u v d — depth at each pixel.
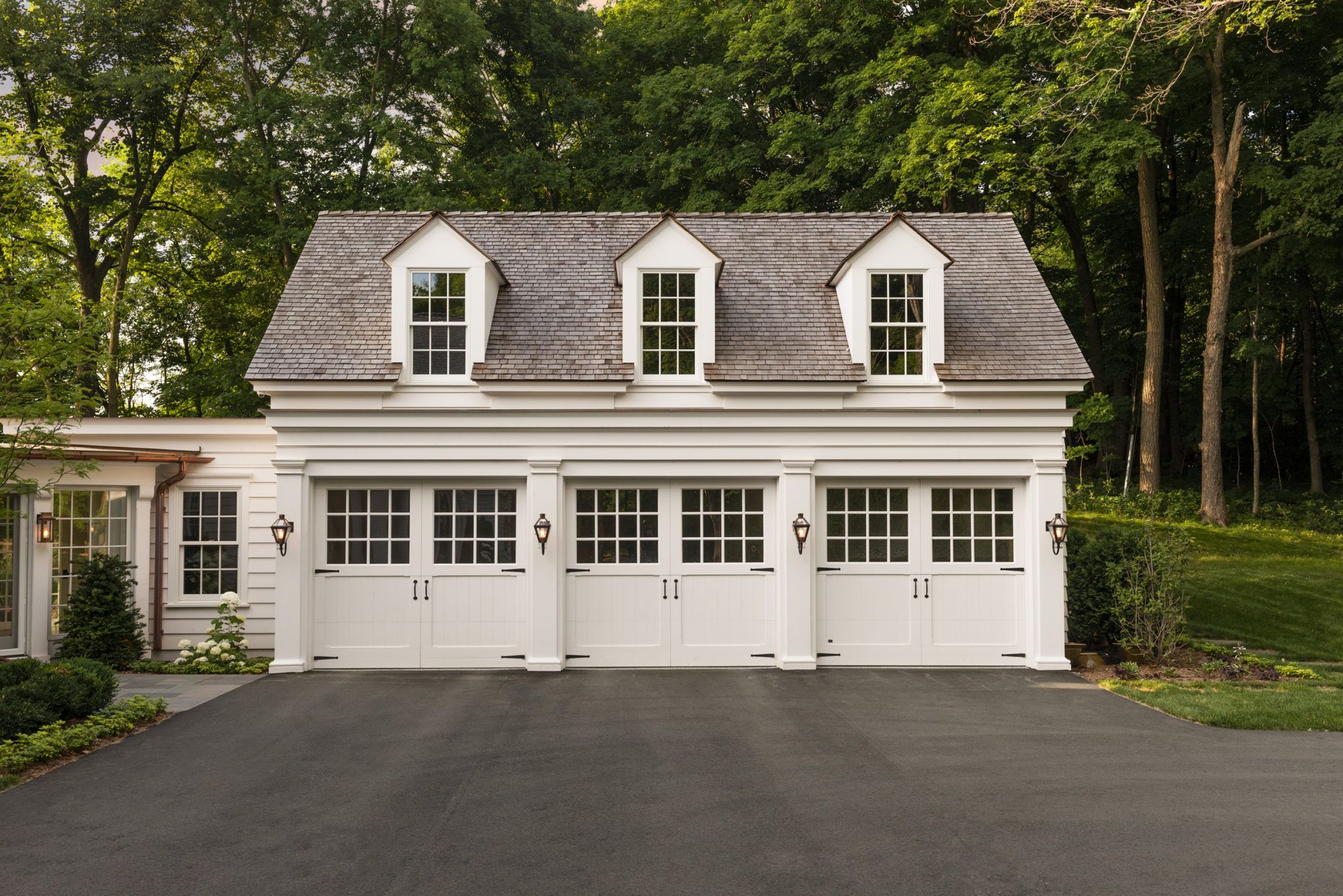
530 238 15.44
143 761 8.83
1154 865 6.29
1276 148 27.19
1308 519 25.25
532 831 6.95
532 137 29.94
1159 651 13.65
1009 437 13.53
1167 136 27.94
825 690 12.09
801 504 13.49
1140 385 31.83
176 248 33.75
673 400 13.54
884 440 13.54
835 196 27.91
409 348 13.48
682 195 29.50
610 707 11.13
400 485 13.61
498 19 29.61
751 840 6.76
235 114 26.83
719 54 31.23
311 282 14.57
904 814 7.29
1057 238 33.91
